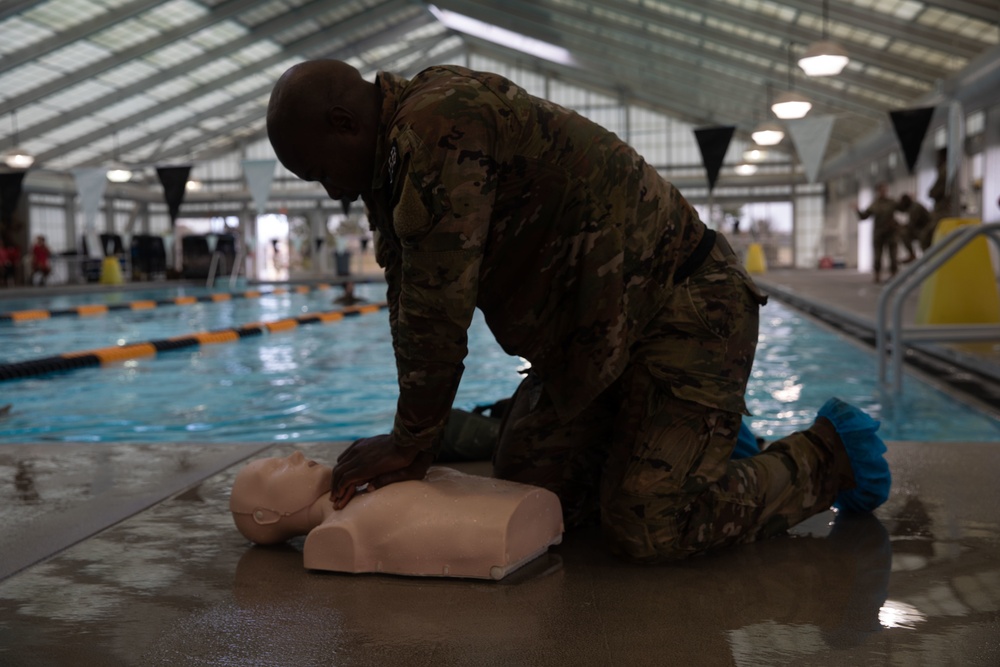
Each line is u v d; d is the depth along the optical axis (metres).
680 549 1.47
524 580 1.43
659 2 12.87
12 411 4.26
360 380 5.23
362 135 1.36
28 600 1.36
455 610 1.30
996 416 3.60
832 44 10.39
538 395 1.64
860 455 1.66
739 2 12.30
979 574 1.41
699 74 17.25
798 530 1.67
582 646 1.17
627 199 1.41
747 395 4.31
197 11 16.39
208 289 19.27
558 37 18.16
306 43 20.28
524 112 1.34
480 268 1.41
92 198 15.27
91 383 5.20
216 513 1.84
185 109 22.66
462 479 1.55
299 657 1.14
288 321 9.20
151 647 1.18
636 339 1.48
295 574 1.47
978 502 1.82
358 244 29.61
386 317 10.55
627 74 20.92
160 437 3.58
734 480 1.52
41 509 1.88
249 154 28.00
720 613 1.27
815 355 5.84
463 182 1.28
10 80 16.62
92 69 16.84
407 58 25.73
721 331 1.48
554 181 1.37
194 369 5.82
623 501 1.46
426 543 1.43
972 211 15.10
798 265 26.98
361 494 1.52
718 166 9.74
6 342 8.20
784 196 26.88
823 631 1.20
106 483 2.10
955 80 12.48
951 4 9.88
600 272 1.41
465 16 18.09
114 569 1.50
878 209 13.80
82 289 17.69
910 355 5.69
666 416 1.47
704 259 1.52
